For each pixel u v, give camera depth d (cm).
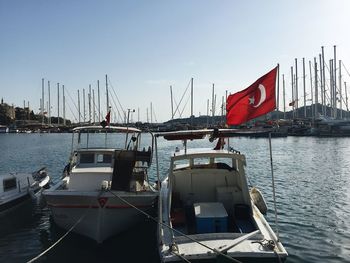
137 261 1237
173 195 1292
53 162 4159
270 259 905
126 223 1445
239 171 1216
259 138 8438
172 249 933
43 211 1861
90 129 1770
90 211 1355
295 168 3384
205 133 1145
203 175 1324
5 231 1557
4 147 6419
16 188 1908
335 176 2889
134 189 1491
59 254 1301
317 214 1752
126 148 1831
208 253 908
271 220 1658
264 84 962
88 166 1614
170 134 1172
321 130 8112
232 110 1016
